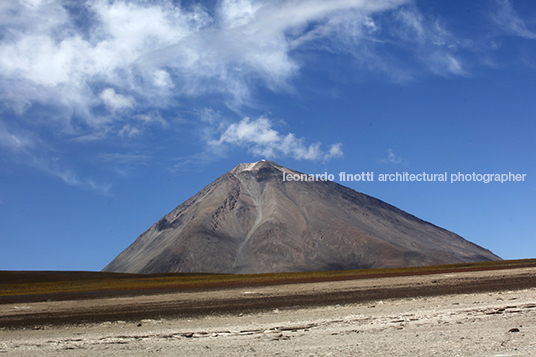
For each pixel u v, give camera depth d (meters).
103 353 17.77
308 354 15.58
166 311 32.78
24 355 18.09
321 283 51.59
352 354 15.17
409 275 59.25
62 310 36.09
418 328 20.34
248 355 15.95
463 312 24.89
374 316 25.50
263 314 29.53
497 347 15.02
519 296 32.12
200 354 16.64
